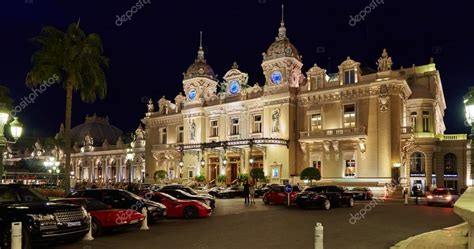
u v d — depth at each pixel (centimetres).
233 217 2402
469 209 758
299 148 5278
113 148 8669
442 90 6425
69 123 3038
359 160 4772
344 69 5012
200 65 6375
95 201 1744
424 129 5350
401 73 5581
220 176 5616
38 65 3027
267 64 5500
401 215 2527
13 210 1250
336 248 1342
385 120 4619
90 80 3175
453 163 5241
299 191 3441
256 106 5631
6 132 3256
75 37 3105
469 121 1678
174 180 6316
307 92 5231
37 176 6250
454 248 1268
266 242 1457
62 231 1280
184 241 1491
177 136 6662
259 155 5562
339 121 4975
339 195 3203
